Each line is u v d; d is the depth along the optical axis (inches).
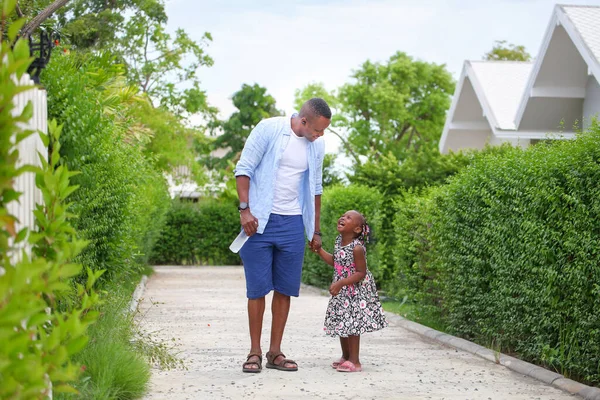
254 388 223.1
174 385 225.9
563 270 242.5
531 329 267.4
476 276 315.3
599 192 220.1
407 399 213.5
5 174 92.8
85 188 250.2
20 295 92.4
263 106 1850.4
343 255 259.4
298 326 381.7
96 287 276.2
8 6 99.3
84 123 226.1
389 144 1664.6
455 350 312.5
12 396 87.7
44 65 173.2
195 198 1549.0
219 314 430.9
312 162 261.1
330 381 237.0
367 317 257.6
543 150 275.3
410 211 424.8
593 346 228.1
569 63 598.9
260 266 253.3
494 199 293.9
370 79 1701.5
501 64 807.7
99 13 871.1
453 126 816.9
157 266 1041.5
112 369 198.1
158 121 1022.4
